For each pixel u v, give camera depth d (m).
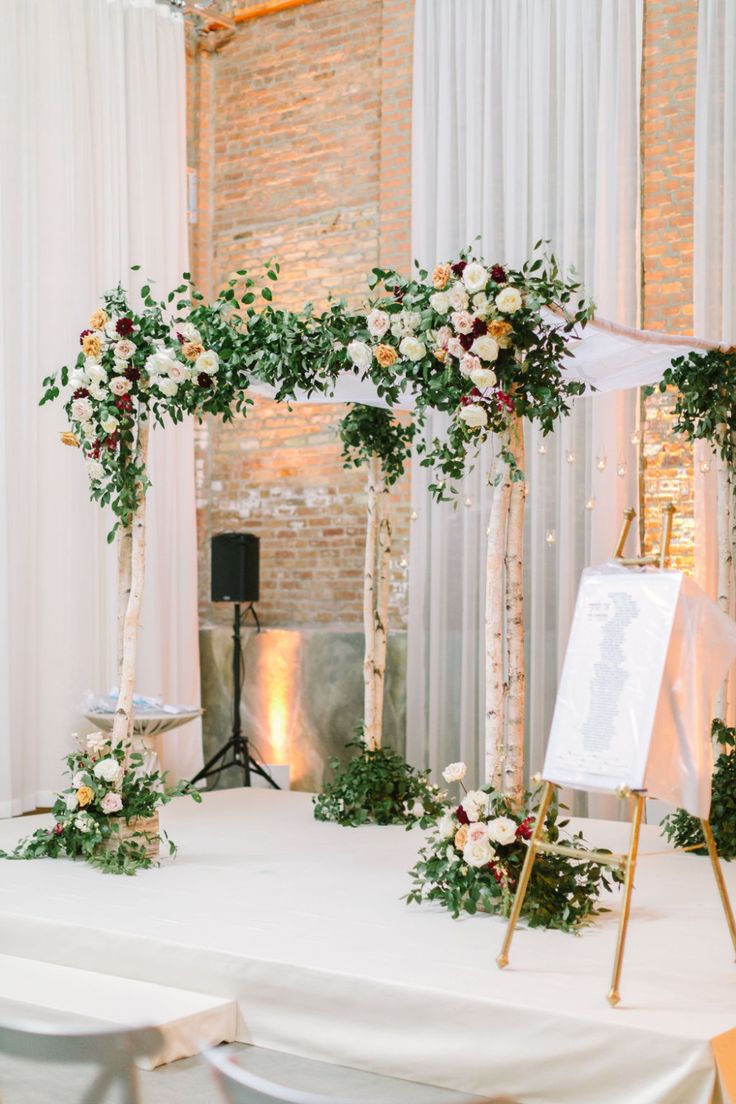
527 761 7.98
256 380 5.90
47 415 8.27
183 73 9.43
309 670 9.16
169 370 5.61
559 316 4.93
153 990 4.17
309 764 9.15
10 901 4.85
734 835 5.68
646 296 7.86
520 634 5.06
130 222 8.98
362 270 9.20
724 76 7.42
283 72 9.65
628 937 4.30
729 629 3.87
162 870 5.46
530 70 8.21
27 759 8.14
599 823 6.62
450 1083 3.62
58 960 4.52
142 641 9.02
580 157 7.98
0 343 7.96
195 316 5.76
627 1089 3.34
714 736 5.96
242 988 4.06
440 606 8.42
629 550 7.74
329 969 3.89
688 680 3.83
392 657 8.73
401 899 4.82
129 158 9.00
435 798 6.82
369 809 6.75
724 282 7.33
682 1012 3.46
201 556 9.93
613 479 7.75
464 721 8.27
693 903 4.83
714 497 7.34
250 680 9.47
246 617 9.70
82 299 8.52
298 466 9.48
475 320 4.74
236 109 9.91
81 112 8.56
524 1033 3.51
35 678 8.18
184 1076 3.76
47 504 8.27
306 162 9.52
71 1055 3.17
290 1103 2.71
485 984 3.73
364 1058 3.79
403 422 8.55
